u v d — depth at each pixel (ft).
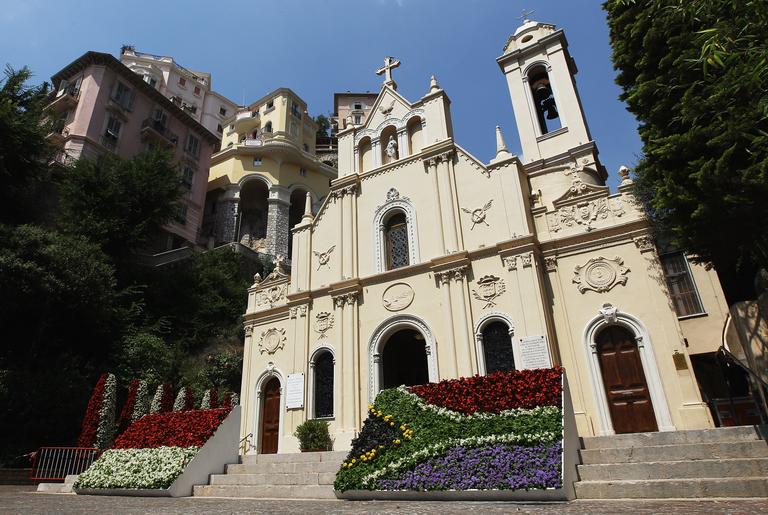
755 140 23.30
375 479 27.32
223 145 176.96
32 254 67.82
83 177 95.91
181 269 111.75
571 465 25.72
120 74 127.03
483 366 49.62
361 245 64.44
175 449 38.34
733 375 52.29
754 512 16.80
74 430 62.69
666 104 30.99
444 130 64.18
